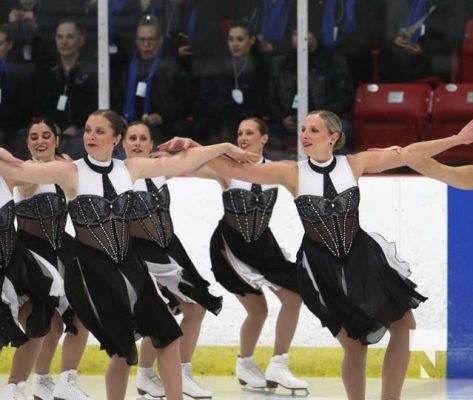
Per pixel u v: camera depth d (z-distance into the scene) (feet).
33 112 76.02
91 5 75.41
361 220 73.20
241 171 52.85
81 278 51.34
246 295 66.85
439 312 72.69
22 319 57.11
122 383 53.06
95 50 75.61
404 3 74.74
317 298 53.31
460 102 74.74
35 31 75.66
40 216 58.54
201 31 75.15
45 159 58.80
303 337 73.00
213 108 75.56
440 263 72.79
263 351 73.41
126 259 51.70
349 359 53.11
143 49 75.46
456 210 72.59
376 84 75.25
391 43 74.84
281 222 73.46
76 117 75.92
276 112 75.20
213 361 73.41
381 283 53.11
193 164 51.88
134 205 60.75
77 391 58.65
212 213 73.82
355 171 53.98
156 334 51.26
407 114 75.05
